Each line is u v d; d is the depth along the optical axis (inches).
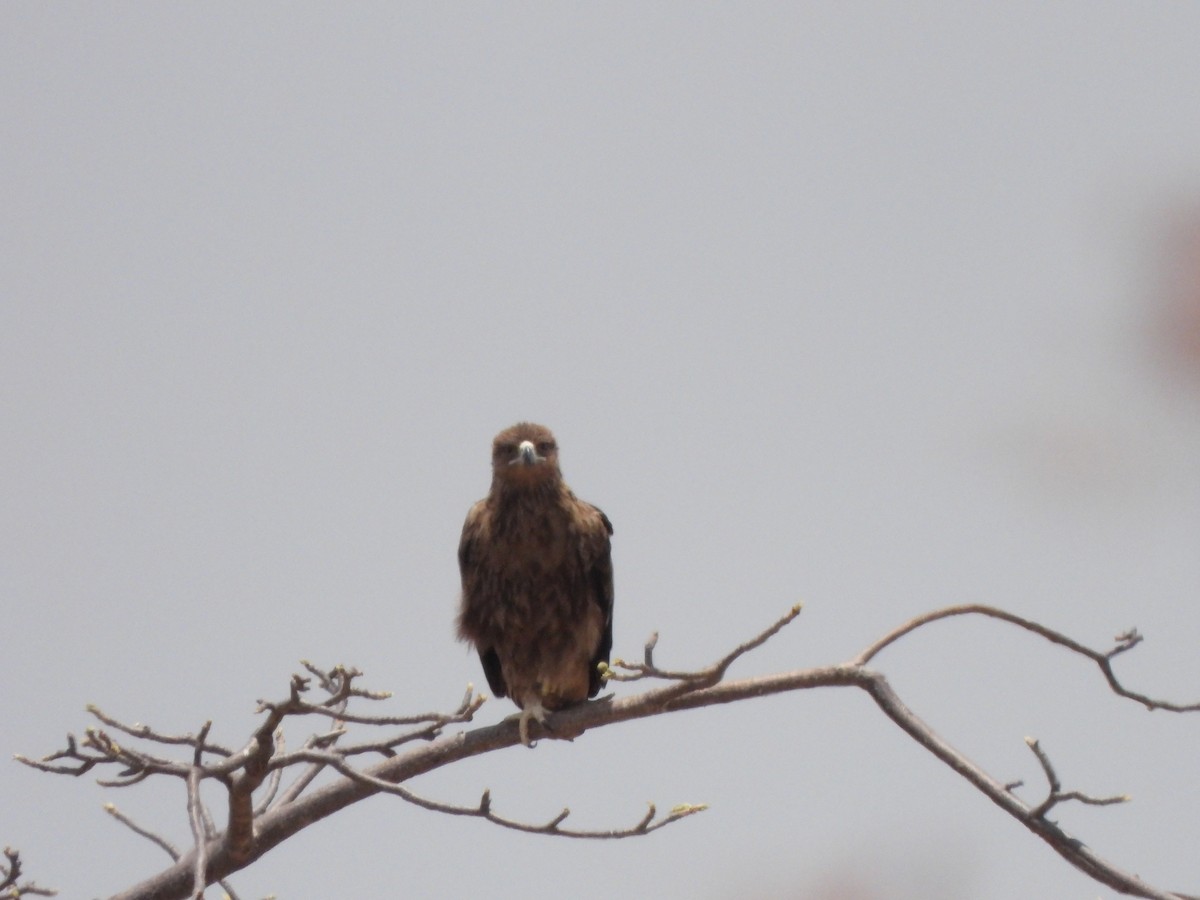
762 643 403.5
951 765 426.9
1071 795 399.2
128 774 382.0
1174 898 397.1
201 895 350.6
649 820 394.9
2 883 411.2
